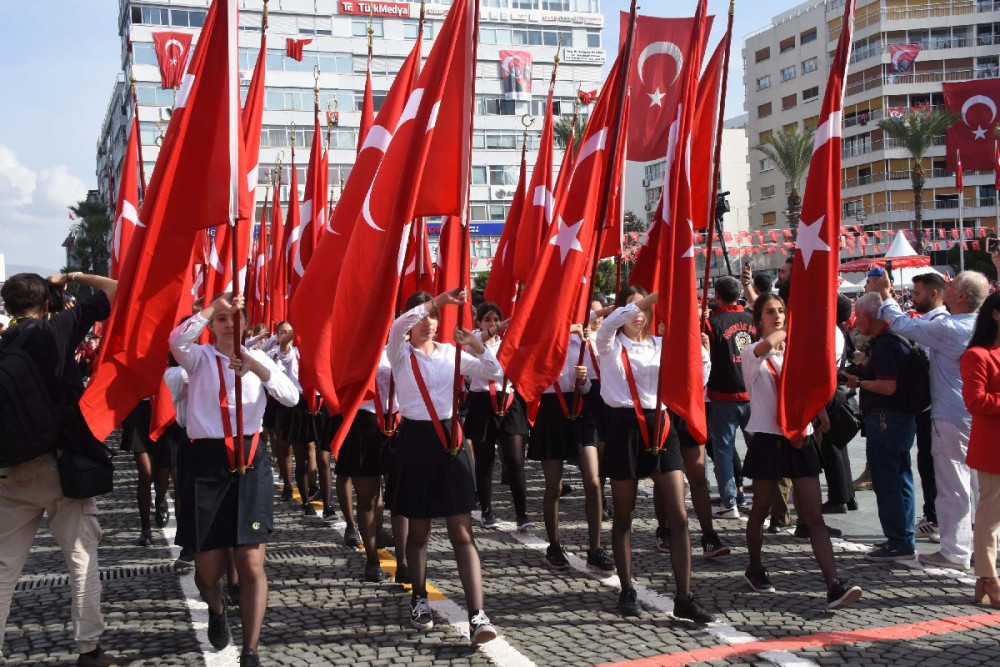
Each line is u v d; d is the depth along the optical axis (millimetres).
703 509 6703
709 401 8156
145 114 45625
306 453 8867
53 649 5078
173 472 8688
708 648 4809
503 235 10406
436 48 5672
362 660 4742
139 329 4902
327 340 6781
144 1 45875
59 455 4551
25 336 4551
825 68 58969
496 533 7758
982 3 54062
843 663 4559
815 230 5715
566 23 54312
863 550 6797
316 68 9367
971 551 6340
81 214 56500
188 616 5578
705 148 7141
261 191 46844
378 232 6156
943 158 54125
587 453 6441
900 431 6375
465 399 8492
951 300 6316
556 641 4965
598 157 6574
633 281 7055
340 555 7129
